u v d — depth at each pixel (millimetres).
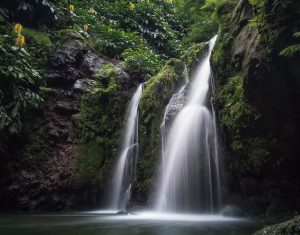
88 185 8430
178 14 15227
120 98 9570
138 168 7762
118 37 11922
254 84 5270
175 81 8570
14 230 4371
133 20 13484
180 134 7109
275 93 5082
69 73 9945
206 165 6402
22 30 10188
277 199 5301
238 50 5930
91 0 13523
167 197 6832
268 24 4828
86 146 9047
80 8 12555
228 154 6023
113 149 8891
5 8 10445
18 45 8898
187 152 6777
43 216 6383
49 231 4258
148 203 7125
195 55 8562
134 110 9133
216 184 6156
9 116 8195
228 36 6469
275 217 5113
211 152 6406
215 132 6453
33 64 9562
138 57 10469
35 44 10055
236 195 5844
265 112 5312
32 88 9219
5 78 8367
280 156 5270
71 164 8711
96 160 8766
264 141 5434
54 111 9492
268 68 4910
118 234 3955
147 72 10406
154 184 7230
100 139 9062
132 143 8648
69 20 11891
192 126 6914
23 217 6180
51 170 8641
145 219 5602
